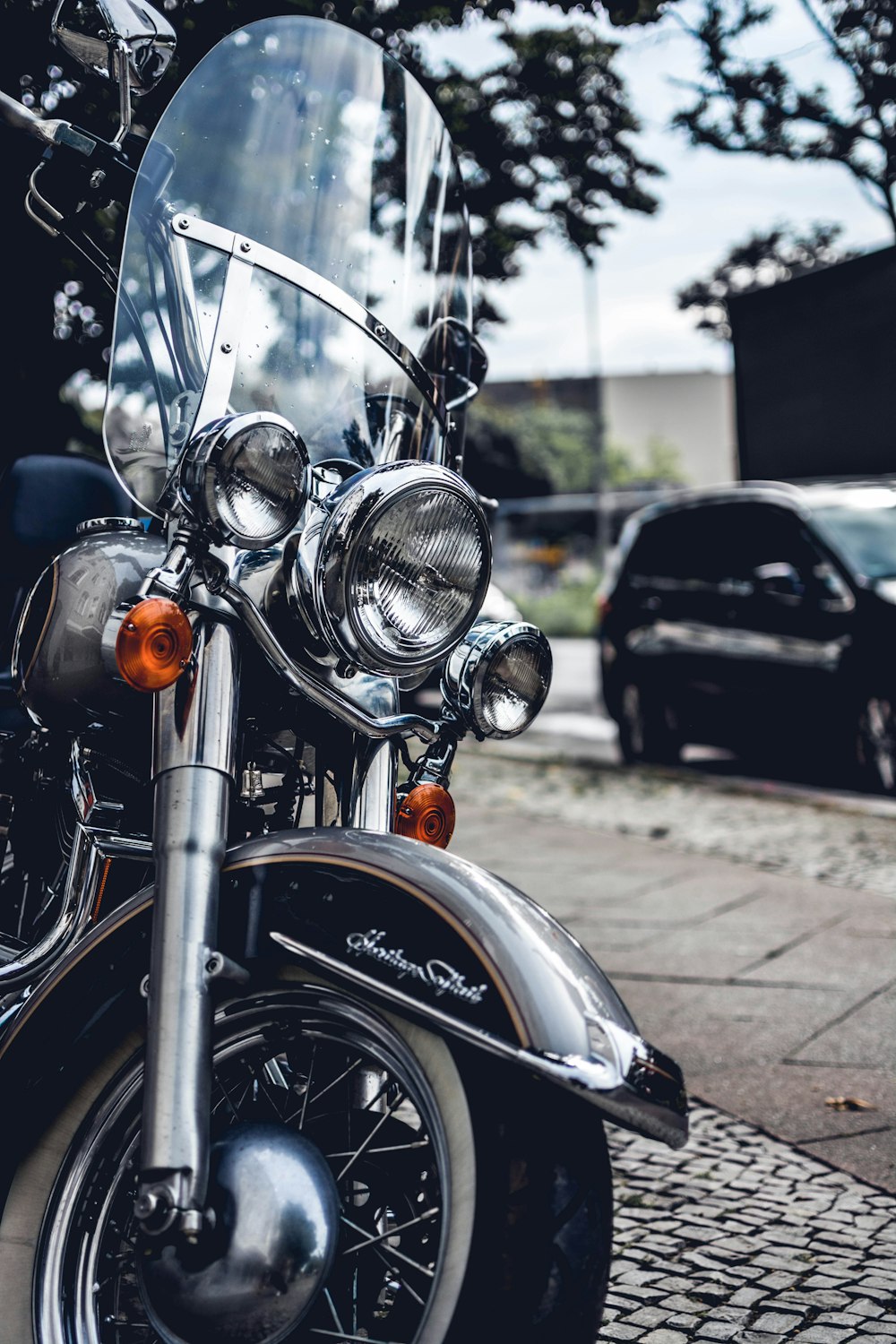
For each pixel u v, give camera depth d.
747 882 6.07
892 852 6.59
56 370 4.15
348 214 2.30
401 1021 1.76
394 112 2.44
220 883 1.83
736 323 10.46
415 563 1.83
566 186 4.64
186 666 1.84
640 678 9.70
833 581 8.38
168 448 2.00
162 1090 1.71
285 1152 1.75
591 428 46.62
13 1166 1.93
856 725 8.12
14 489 2.80
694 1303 2.51
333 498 1.82
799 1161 3.21
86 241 2.20
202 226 2.11
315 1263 1.71
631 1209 2.96
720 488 9.47
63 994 1.93
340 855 1.83
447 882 1.79
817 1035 4.05
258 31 2.30
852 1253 2.73
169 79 3.30
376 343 2.23
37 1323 1.87
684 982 4.59
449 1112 1.69
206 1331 1.71
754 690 8.73
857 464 9.62
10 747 2.37
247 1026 1.87
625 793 8.62
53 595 2.11
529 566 32.19
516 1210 1.63
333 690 1.95
